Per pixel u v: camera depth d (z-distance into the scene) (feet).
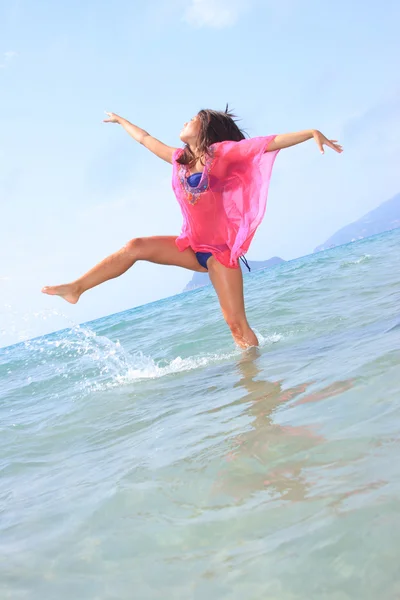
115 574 4.93
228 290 15.55
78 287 14.34
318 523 4.78
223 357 15.97
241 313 15.88
